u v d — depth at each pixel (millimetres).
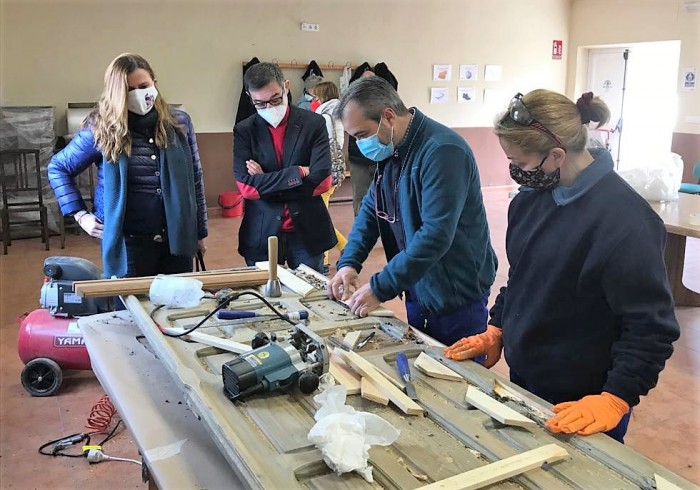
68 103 6059
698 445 2498
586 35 8594
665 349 1165
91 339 1783
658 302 1173
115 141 2197
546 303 1326
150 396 1476
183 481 1161
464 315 1814
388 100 1621
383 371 1371
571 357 1333
